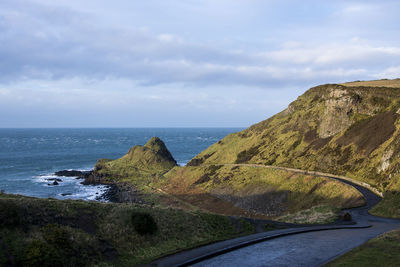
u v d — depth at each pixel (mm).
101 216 25922
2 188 109875
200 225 30562
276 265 18656
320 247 22719
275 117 143375
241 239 26938
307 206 67250
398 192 49719
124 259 20984
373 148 76688
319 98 126188
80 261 19094
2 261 16453
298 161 96375
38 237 19469
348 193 62000
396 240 22422
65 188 114000
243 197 86875
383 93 96312
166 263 20188
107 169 142250
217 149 143500
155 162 151625
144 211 28812
